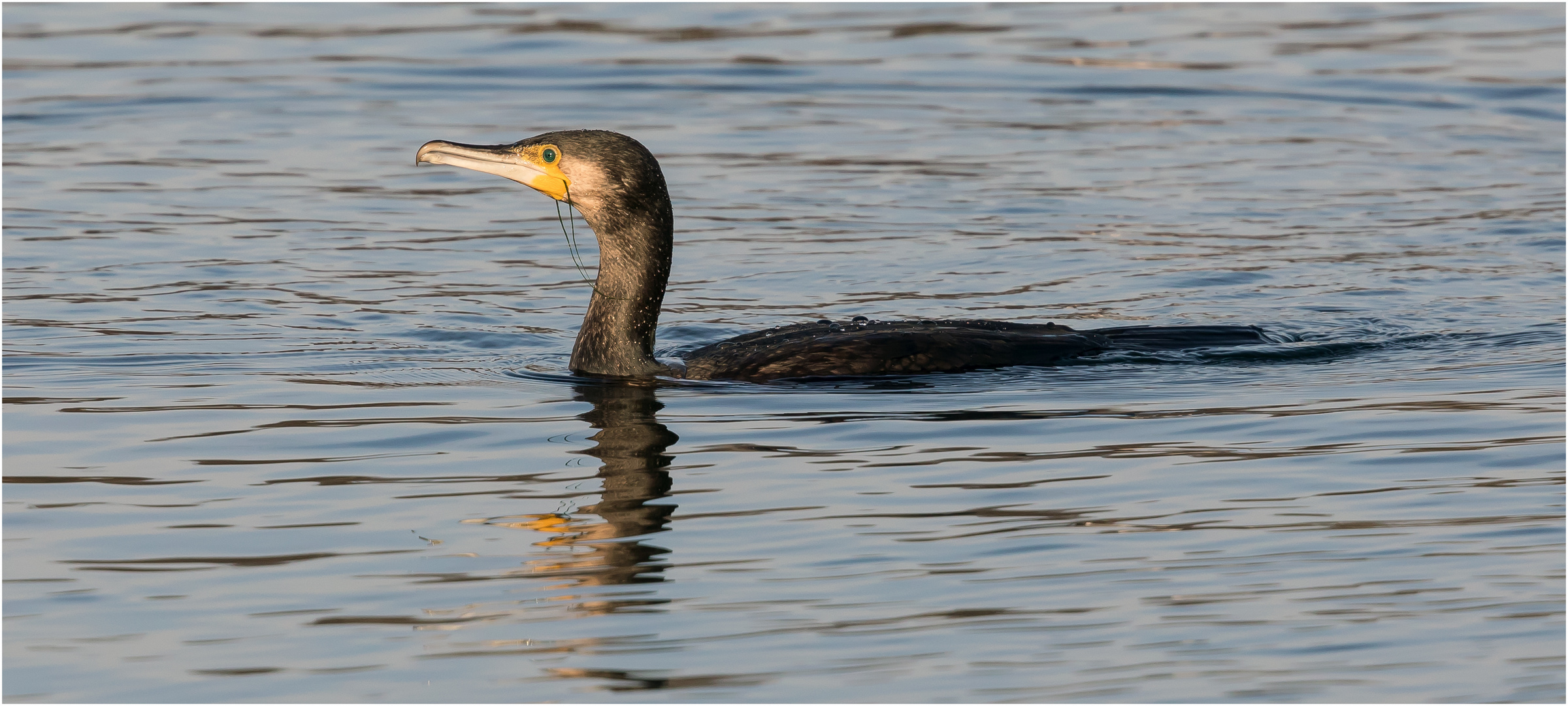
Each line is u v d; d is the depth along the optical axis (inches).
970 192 796.6
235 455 418.9
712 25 1145.4
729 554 347.3
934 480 394.9
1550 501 371.9
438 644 303.7
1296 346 532.7
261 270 661.9
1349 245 705.6
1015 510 372.2
